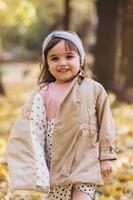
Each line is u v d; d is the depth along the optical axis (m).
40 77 5.04
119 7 19.03
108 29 18.97
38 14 36.78
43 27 46.97
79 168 4.62
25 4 24.53
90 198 4.67
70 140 4.69
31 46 48.81
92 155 4.66
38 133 4.72
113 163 8.95
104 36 19.00
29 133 4.66
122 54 19.84
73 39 4.84
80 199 4.63
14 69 37.69
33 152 4.60
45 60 4.98
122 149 10.29
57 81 4.90
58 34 4.84
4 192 6.90
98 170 4.65
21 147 4.63
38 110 4.77
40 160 4.60
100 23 19.05
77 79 4.80
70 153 4.68
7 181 7.46
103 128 4.71
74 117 4.68
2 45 46.22
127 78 19.16
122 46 19.73
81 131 4.66
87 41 35.25
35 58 46.31
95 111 4.76
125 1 19.05
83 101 4.71
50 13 36.34
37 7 33.19
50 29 46.25
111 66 19.06
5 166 8.59
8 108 17.27
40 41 48.06
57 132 4.70
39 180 4.53
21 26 46.12
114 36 19.05
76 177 4.61
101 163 4.69
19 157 4.60
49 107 4.80
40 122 4.76
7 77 31.73
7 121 14.40
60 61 4.81
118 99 18.52
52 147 4.72
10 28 45.12
